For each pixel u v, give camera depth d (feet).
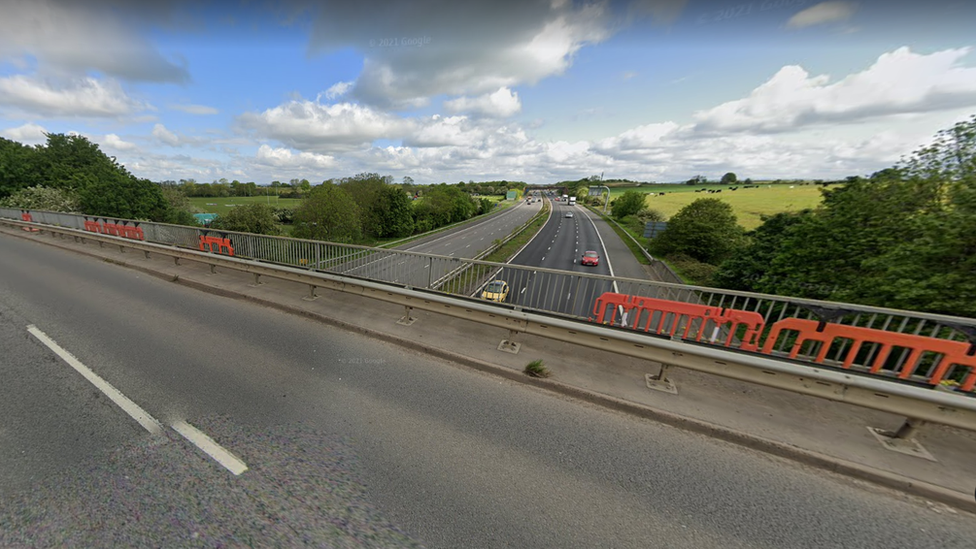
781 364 9.67
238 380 11.41
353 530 6.51
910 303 16.17
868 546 6.56
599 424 9.92
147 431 8.87
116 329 14.97
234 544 6.16
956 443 9.07
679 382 11.86
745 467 8.46
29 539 6.08
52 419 9.16
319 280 18.74
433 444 8.84
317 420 9.58
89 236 34.06
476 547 6.30
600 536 6.58
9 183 74.74
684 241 73.92
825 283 23.97
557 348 14.15
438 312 15.26
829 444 9.01
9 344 13.37
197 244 26.76
